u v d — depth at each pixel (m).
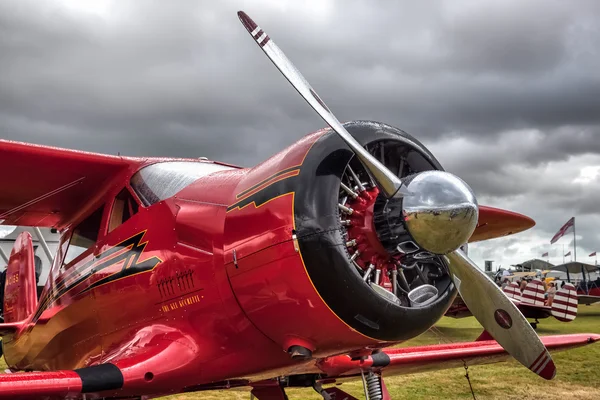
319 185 3.21
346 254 3.12
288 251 3.16
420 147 3.60
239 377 3.88
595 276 38.88
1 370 8.98
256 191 3.44
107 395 3.58
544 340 5.76
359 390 7.72
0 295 17.17
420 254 3.24
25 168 4.55
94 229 4.92
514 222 5.46
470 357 5.32
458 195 2.99
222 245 3.54
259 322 3.42
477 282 3.54
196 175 4.28
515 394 7.25
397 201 3.09
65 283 4.99
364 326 3.18
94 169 4.64
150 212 4.23
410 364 5.05
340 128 3.26
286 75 3.35
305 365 3.89
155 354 3.67
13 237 17.98
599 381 8.01
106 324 4.45
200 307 3.68
